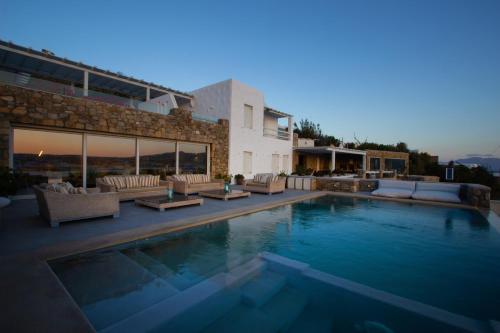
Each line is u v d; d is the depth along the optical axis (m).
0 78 7.25
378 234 5.59
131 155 10.59
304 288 3.14
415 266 3.90
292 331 2.32
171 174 12.02
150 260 3.83
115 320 2.32
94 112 9.09
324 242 5.00
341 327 2.41
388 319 2.54
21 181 7.85
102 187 7.46
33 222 5.32
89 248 3.93
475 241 5.16
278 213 7.56
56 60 9.62
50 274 2.95
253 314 2.58
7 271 3.00
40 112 7.93
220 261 3.87
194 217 6.11
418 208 8.59
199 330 2.31
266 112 18.67
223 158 14.09
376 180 11.90
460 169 22.34
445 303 2.84
